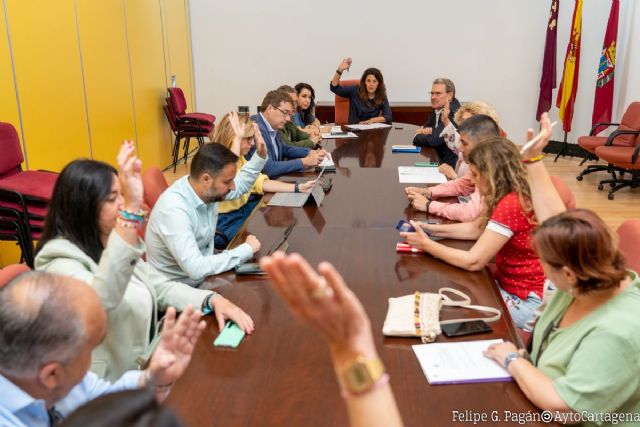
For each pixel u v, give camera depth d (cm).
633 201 551
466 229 229
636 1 649
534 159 175
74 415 49
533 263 205
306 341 151
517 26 746
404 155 413
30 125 394
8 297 99
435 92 476
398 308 161
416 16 752
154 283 181
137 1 586
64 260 152
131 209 135
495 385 132
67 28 443
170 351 120
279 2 757
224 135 284
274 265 58
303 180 335
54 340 98
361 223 250
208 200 210
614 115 709
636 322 123
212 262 196
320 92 786
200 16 766
